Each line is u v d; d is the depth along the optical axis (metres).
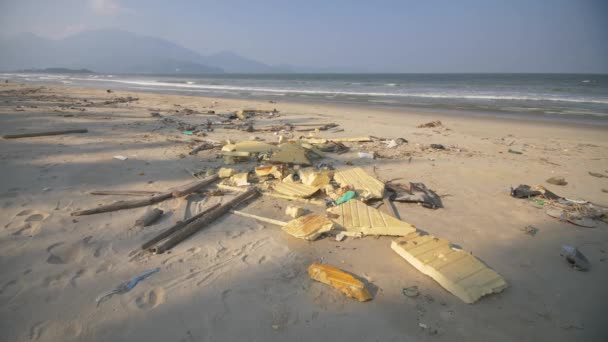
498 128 13.49
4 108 14.79
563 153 9.42
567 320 2.88
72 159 7.28
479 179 6.86
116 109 16.95
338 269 3.48
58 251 3.64
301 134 11.60
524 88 41.09
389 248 3.96
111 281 3.18
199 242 3.98
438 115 17.33
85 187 5.65
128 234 4.10
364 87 46.84
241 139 10.41
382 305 2.97
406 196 5.52
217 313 2.81
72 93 27.39
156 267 3.43
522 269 3.65
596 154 9.29
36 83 47.09
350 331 2.66
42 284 3.09
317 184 5.79
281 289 3.15
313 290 3.14
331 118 15.91
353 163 7.93
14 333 2.52
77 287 3.07
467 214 5.07
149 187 5.83
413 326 2.74
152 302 2.92
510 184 6.59
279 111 18.44
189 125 12.57
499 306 3.03
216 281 3.23
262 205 5.21
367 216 4.54
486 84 52.94
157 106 19.42
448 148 9.82
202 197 5.43
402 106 21.77
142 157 7.77
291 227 4.21
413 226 4.23
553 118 16.25
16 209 4.62
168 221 4.53
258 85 53.66
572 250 3.88
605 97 27.62
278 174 6.30
